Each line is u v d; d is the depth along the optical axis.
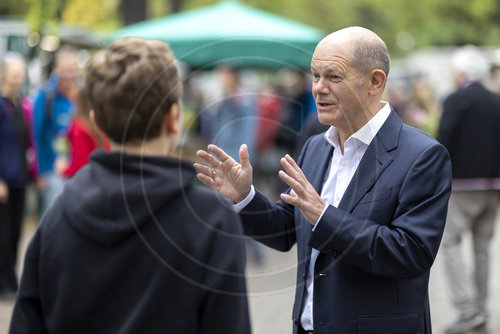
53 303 2.66
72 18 20.22
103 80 2.62
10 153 8.27
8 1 19.97
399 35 51.16
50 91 8.32
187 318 2.56
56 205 2.73
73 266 2.61
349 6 47.81
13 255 8.41
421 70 31.41
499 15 26.19
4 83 8.41
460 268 7.13
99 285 2.58
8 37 14.57
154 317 2.56
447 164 3.25
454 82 7.67
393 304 3.22
